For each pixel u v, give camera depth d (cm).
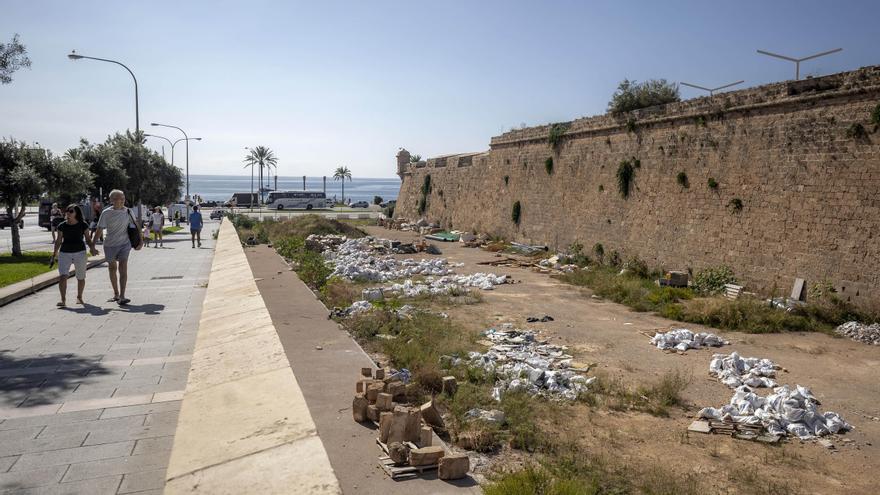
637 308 1625
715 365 1027
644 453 644
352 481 418
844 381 995
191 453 484
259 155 13588
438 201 4766
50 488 460
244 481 427
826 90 1662
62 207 3347
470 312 1498
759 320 1427
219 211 6694
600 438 677
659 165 2331
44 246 2819
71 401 653
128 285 1510
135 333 975
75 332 973
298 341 810
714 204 2030
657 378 965
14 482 469
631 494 526
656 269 2266
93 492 455
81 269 1195
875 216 1488
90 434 565
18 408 630
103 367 780
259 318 975
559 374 912
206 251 2570
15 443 542
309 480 421
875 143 1507
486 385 818
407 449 449
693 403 848
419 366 811
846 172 1577
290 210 8912
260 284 1370
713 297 1680
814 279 1623
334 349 771
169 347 888
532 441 625
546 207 3161
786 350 1216
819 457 672
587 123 2839
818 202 1648
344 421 524
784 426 756
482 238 3759
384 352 904
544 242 3141
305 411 546
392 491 405
